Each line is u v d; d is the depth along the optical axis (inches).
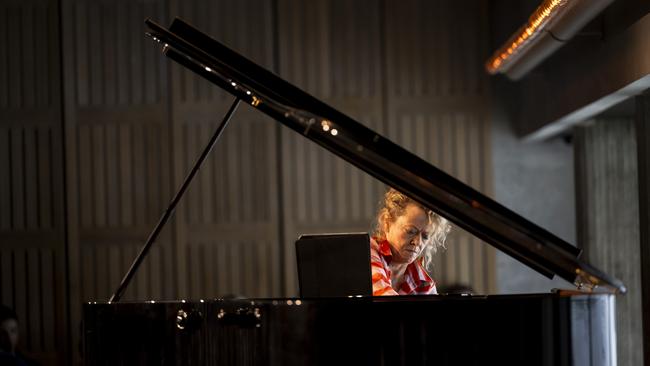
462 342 196.4
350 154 207.8
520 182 484.4
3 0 495.5
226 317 203.9
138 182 492.1
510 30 449.1
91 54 494.3
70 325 488.7
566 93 381.7
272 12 492.7
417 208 247.9
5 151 495.2
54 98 495.5
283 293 487.2
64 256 492.1
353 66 490.3
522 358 196.7
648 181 313.4
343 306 198.2
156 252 490.6
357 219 487.8
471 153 486.3
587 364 200.1
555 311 198.5
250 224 489.7
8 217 494.3
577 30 319.0
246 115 492.1
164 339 208.1
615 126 407.2
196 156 491.8
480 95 487.5
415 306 197.0
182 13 491.5
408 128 488.7
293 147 489.7
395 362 196.4
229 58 213.5
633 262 405.1
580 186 411.2
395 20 490.3
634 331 404.2
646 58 284.7
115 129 494.3
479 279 481.4
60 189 494.0
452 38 489.4
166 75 494.3
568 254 202.2
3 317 385.7
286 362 199.5
